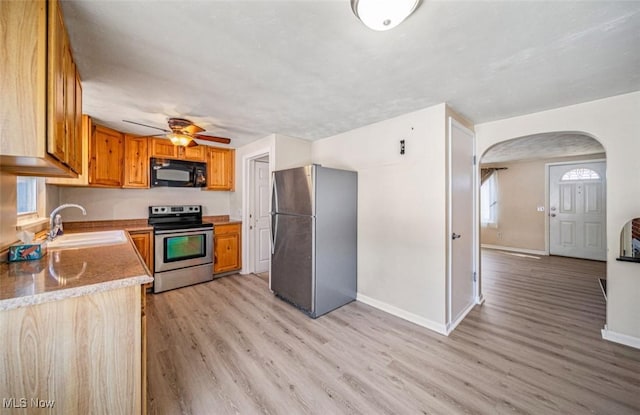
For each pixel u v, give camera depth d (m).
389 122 2.84
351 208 3.14
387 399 1.62
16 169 1.41
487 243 6.60
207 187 4.24
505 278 4.10
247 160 4.23
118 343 1.18
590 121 2.30
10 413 1.00
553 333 2.40
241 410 1.53
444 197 2.39
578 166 5.35
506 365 1.94
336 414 1.51
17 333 1.00
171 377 1.81
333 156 3.54
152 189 3.99
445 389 1.70
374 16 1.16
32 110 1.00
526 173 6.00
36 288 1.05
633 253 2.15
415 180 2.61
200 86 2.02
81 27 1.31
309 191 2.77
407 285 2.69
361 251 3.18
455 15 1.24
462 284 2.76
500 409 1.53
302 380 1.79
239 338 2.32
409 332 2.44
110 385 1.16
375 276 3.01
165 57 1.61
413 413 1.51
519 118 2.71
